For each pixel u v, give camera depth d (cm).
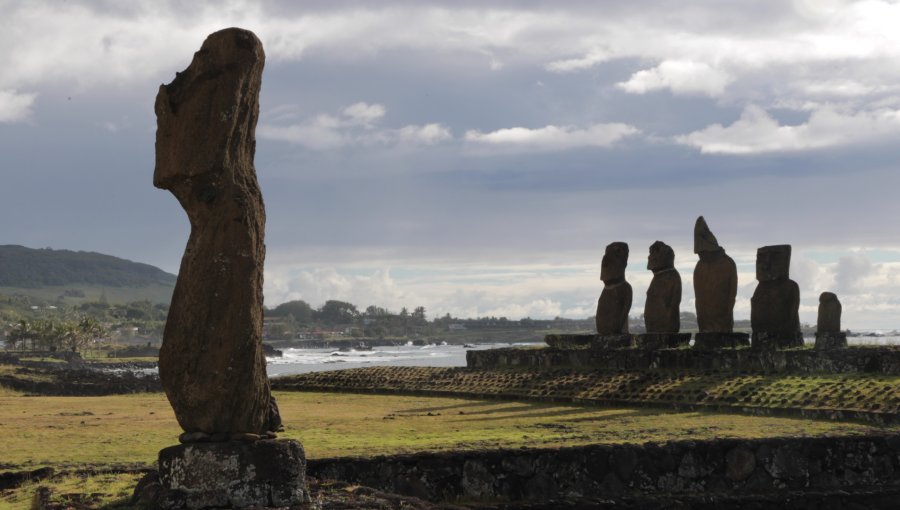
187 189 1216
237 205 1212
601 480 1741
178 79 1234
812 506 1753
